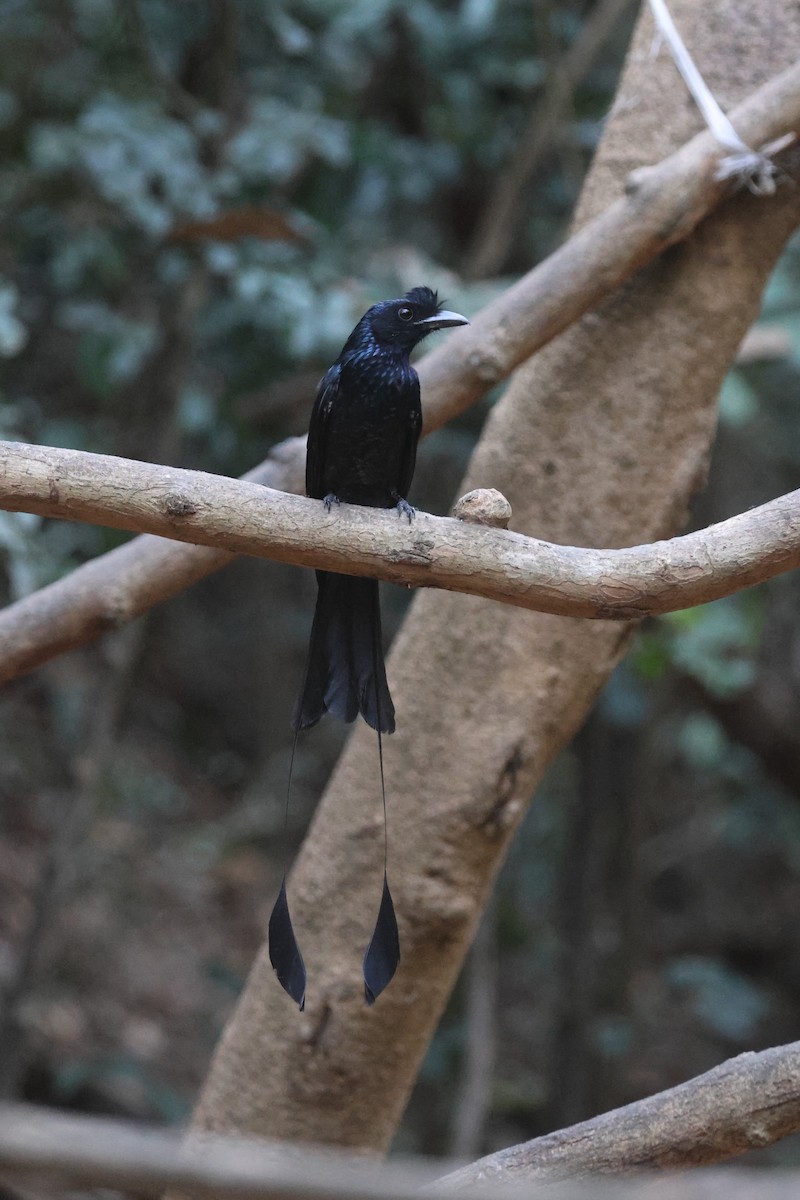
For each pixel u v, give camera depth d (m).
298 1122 6.36
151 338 10.65
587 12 13.83
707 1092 4.48
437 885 6.29
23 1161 2.00
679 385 6.40
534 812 16.27
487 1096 12.86
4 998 12.69
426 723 6.36
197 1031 15.27
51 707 15.55
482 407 12.45
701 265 6.40
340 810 6.48
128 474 4.45
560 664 6.30
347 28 11.20
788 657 17.20
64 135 9.59
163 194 10.64
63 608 6.09
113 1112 13.35
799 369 11.48
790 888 20.62
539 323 6.14
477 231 14.01
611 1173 4.43
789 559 4.39
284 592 20.39
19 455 4.45
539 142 11.96
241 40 11.75
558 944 14.55
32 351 13.35
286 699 20.50
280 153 9.80
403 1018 6.33
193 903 17.33
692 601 4.43
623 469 6.41
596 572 4.37
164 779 19.36
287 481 6.43
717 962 18.67
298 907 6.48
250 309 11.10
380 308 6.23
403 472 6.38
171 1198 3.59
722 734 14.68
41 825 16.70
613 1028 14.80
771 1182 2.23
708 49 6.71
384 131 11.85
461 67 12.38
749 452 16.08
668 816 19.08
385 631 14.39
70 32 11.99
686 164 6.09
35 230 11.03
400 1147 14.01
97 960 15.38
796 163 6.38
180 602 21.39
